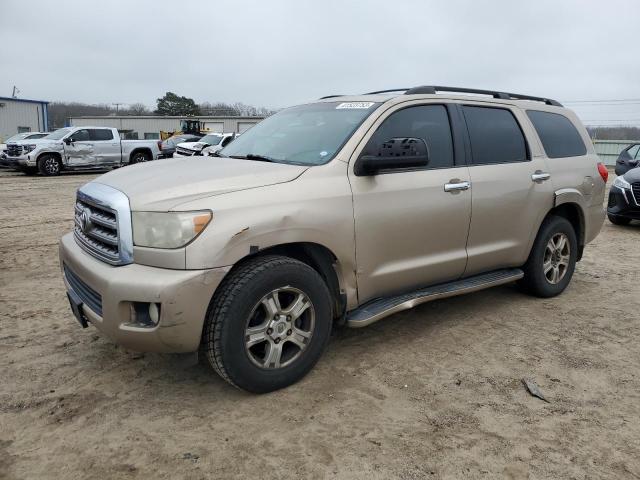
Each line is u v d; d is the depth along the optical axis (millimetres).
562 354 4039
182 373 3627
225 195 3117
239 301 3066
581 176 5332
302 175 3441
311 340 3439
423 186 3957
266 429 2982
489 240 4535
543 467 2713
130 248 3033
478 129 4527
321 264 3535
